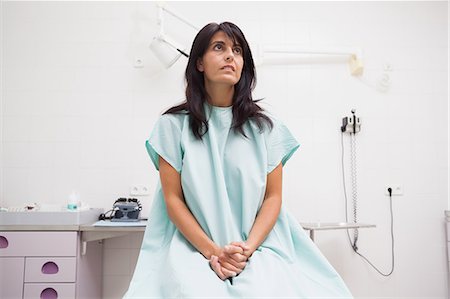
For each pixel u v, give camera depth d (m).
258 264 0.91
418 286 2.12
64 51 2.19
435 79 2.27
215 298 0.82
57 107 2.15
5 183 2.08
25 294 1.54
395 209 2.16
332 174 2.16
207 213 1.02
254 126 1.16
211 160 1.09
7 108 2.13
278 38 2.25
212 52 1.13
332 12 2.29
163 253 1.05
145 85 2.18
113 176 2.11
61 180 2.10
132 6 2.24
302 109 2.20
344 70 2.24
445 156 2.21
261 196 1.09
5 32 2.18
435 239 2.15
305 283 0.95
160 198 1.14
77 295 1.58
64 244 1.58
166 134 1.12
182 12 2.24
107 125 2.15
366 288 2.10
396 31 2.29
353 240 2.13
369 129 2.21
